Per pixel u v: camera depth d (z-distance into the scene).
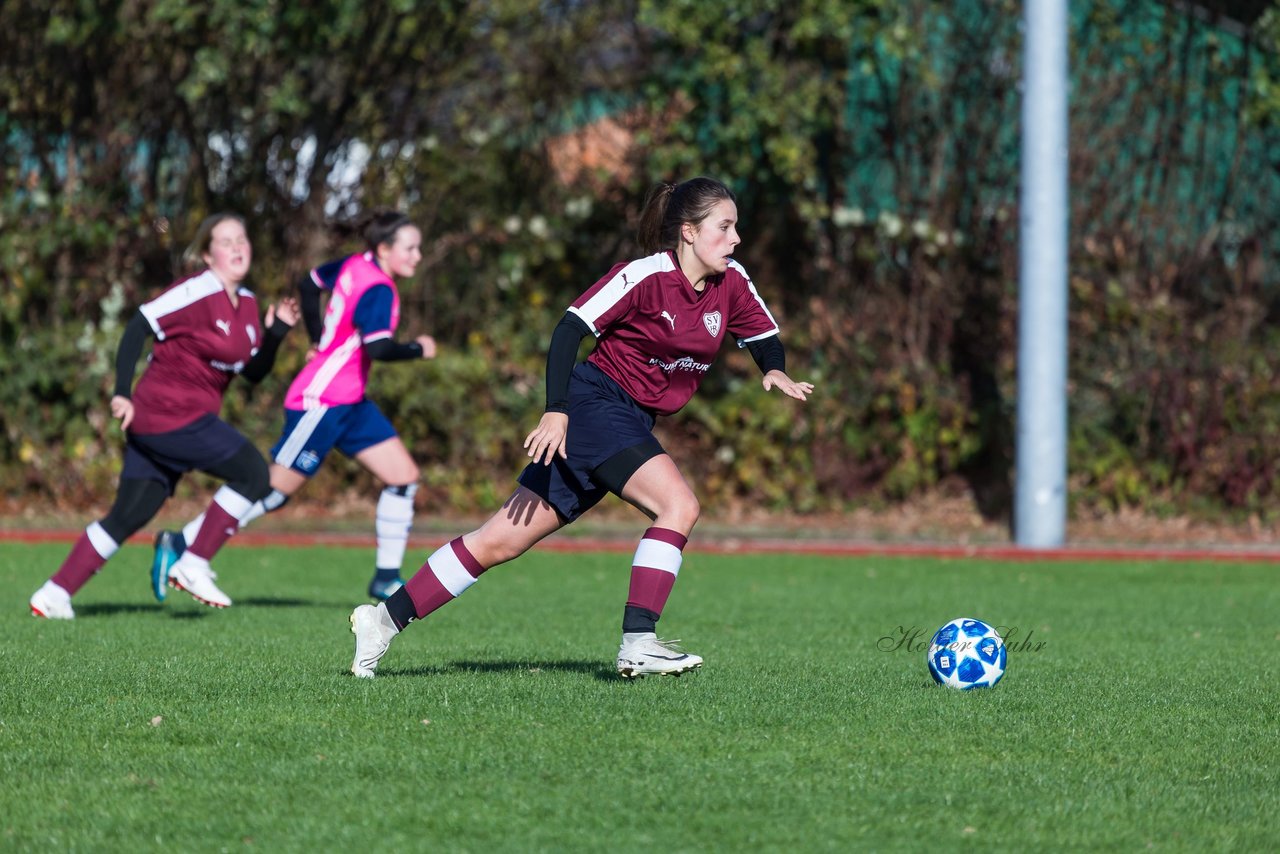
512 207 63.34
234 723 18.59
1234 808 15.14
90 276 58.97
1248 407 59.53
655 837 13.75
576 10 61.97
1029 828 14.26
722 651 27.09
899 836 13.91
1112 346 61.38
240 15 55.59
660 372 21.27
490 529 21.55
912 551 52.50
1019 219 54.41
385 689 21.00
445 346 61.97
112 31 57.44
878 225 62.09
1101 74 64.00
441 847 13.41
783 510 60.59
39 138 60.50
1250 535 58.56
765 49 57.81
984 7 63.50
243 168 61.97
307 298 35.53
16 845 13.48
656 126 60.47
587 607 35.56
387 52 60.78
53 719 18.89
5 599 35.34
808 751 17.34
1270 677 24.52
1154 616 34.81
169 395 30.98
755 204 62.53
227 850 13.35
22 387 57.16
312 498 59.25
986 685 22.16
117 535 31.52
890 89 63.66
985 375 62.12
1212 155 64.44
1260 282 64.38
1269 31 61.12
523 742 17.58
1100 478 60.59
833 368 61.25
